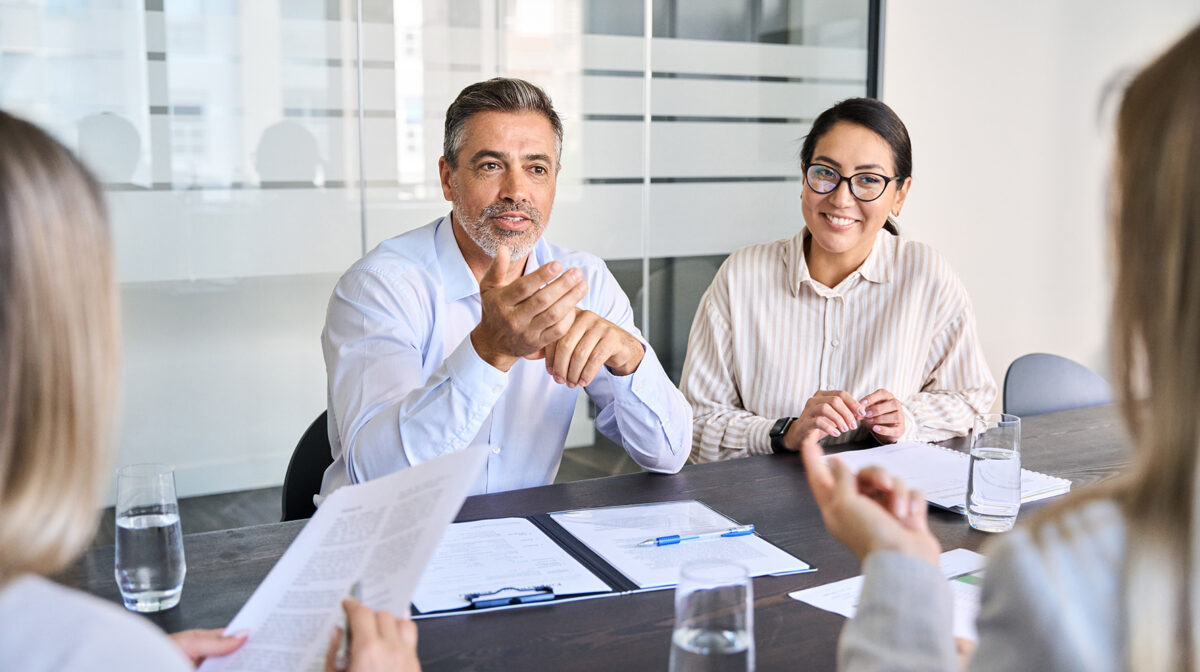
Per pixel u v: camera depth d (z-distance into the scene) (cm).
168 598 127
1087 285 502
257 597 115
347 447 179
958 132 448
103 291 68
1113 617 64
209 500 319
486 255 208
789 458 202
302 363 328
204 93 302
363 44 321
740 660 94
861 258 242
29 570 65
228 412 319
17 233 63
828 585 136
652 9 368
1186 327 62
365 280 198
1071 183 487
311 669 99
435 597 128
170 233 303
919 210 443
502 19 341
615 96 366
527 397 206
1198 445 62
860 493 95
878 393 211
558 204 362
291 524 160
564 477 371
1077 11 472
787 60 400
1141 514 64
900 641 78
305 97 316
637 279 381
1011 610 66
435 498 111
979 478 158
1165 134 63
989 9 446
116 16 288
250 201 312
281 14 309
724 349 247
